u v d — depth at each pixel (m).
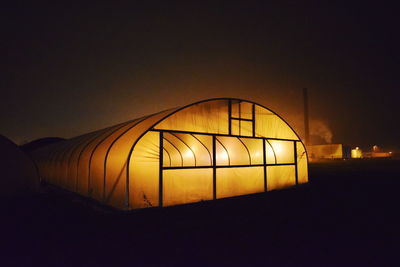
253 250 4.93
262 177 11.71
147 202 8.18
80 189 11.34
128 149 8.05
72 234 5.93
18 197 11.00
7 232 6.15
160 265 4.35
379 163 33.25
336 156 49.53
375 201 9.38
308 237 5.62
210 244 5.24
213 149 10.19
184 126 9.48
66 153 14.87
